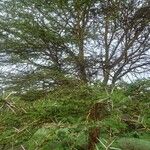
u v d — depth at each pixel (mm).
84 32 12125
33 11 12062
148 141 1995
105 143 1437
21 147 1453
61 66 12000
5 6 12242
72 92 1569
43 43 12086
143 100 1563
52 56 12172
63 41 11859
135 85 1585
